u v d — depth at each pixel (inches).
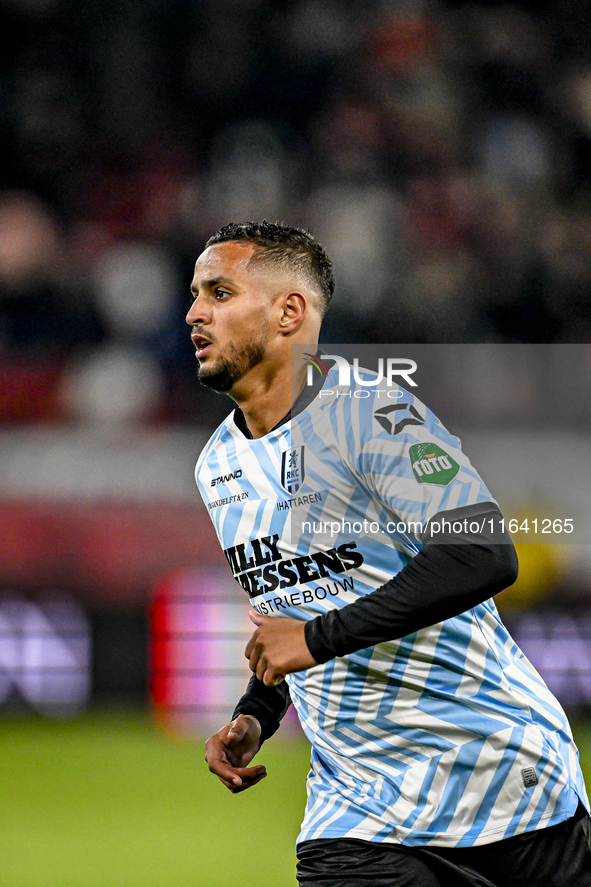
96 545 1455.5
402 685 378.6
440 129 2148.1
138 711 1432.1
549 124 2177.7
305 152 2155.5
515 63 2208.4
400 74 2213.3
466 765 378.0
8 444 1524.4
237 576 411.2
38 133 2161.7
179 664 1421.0
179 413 1740.9
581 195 2103.8
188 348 1834.4
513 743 376.8
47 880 743.1
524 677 394.3
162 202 2078.0
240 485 399.2
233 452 403.2
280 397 402.3
